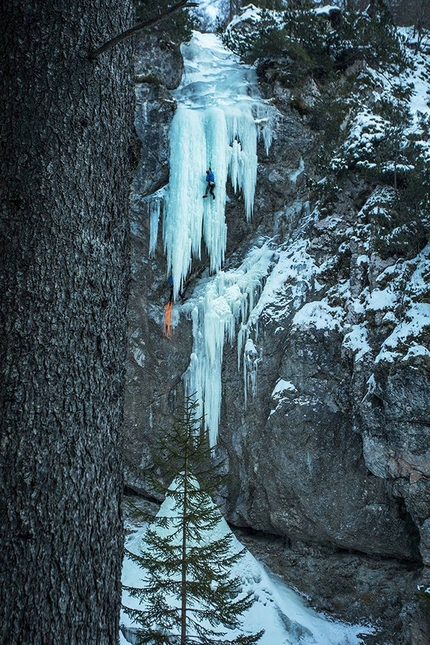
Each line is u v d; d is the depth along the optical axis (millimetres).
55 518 2549
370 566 15688
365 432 14344
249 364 16906
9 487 2514
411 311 14203
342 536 15562
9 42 2932
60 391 2654
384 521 15188
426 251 15203
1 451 2535
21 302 2672
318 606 15625
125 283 3061
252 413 16922
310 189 17625
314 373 15727
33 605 2445
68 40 2980
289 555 16547
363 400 14375
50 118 2871
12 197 2770
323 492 15562
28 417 2578
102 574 2668
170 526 14570
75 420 2674
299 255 17406
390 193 16422
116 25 3189
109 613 2684
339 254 16688
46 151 2834
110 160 3047
